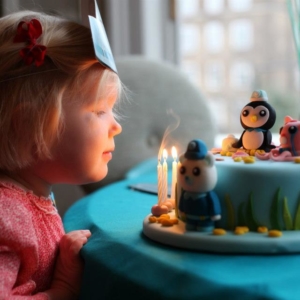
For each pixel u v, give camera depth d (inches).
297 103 66.5
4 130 27.3
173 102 59.2
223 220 23.0
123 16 69.5
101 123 28.8
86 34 28.6
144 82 58.2
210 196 22.7
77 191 68.3
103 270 22.9
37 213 28.1
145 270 21.0
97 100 28.4
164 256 21.6
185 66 75.0
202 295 18.3
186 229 23.3
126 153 56.4
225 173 23.0
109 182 56.1
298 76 66.3
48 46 27.6
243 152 26.3
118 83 30.3
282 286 18.0
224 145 28.3
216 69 72.9
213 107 73.5
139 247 23.2
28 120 27.2
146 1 69.6
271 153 24.8
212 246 21.7
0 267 24.4
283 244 21.3
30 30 27.6
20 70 27.3
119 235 25.7
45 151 27.6
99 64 28.3
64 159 28.1
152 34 70.8
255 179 22.4
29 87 27.1
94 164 28.8
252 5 69.4
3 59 27.5
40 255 27.3
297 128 24.8
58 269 28.0
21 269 26.1
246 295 17.6
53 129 27.3
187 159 22.8
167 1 73.0
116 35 69.3
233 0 70.9
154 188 38.9
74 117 27.7
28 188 28.7
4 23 29.4
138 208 32.7
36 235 27.4
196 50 74.0
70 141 27.8
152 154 58.1
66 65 27.4
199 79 74.2
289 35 66.4
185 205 23.2
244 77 70.9
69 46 27.9
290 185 22.4
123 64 58.4
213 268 19.8
